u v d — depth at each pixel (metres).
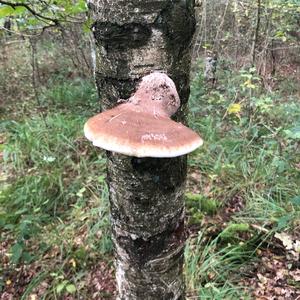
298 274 1.13
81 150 1.82
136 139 0.38
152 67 0.42
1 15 0.74
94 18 0.42
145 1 0.39
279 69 3.12
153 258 0.51
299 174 1.49
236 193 1.44
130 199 0.47
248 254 1.19
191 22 0.42
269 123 1.89
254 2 2.48
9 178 1.69
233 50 2.89
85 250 1.25
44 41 3.59
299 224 1.25
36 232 1.36
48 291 1.15
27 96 2.73
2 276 1.23
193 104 2.15
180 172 0.48
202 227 1.28
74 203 1.50
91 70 2.87
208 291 1.02
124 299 0.56
